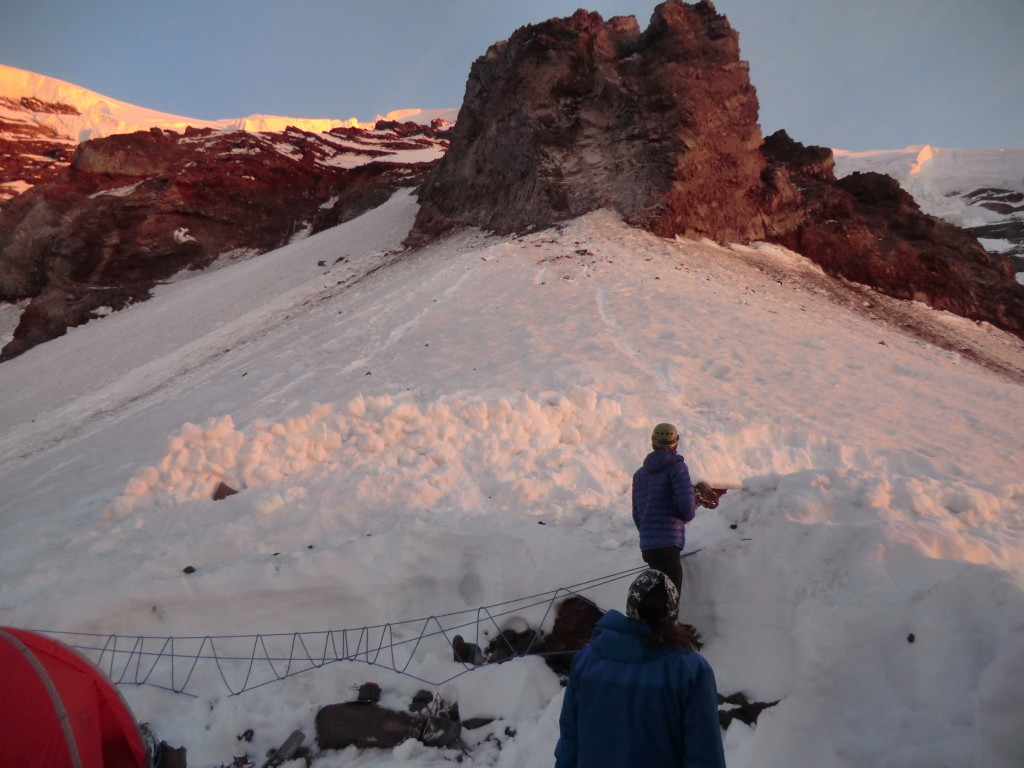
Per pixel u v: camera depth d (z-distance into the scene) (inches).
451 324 645.9
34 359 1444.4
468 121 1430.9
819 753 149.9
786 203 1192.8
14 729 165.2
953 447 375.2
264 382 581.6
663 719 111.2
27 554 298.7
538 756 179.5
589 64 1203.9
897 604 159.5
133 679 223.0
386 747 192.5
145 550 274.5
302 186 2260.1
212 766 192.7
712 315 650.8
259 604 232.5
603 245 932.0
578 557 222.2
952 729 137.6
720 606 191.9
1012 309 1222.3
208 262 2007.9
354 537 255.9
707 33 1194.0
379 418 331.6
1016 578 158.9
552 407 337.4
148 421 614.9
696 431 339.9
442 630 220.8
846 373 514.9
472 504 273.9
